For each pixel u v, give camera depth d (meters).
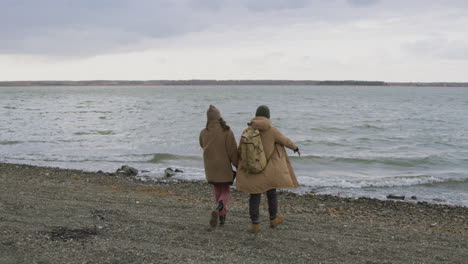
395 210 8.72
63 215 5.88
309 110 49.56
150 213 6.27
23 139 21.02
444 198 10.35
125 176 12.13
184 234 5.11
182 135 22.84
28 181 9.71
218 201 5.25
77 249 4.41
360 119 36.31
